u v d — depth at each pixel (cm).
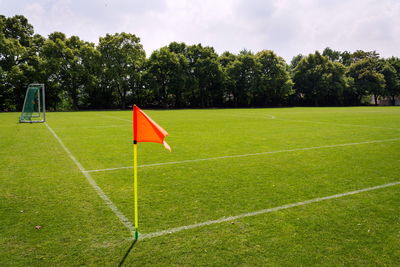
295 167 834
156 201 565
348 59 9262
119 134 1565
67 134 1557
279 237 420
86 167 831
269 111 4272
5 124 2116
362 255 374
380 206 539
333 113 3550
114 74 5366
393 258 368
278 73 6700
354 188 644
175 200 570
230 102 6994
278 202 559
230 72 6550
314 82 7112
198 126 1992
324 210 520
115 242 406
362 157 968
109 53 5438
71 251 382
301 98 7462
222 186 659
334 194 605
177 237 420
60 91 5075
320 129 1777
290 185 666
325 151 1073
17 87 4522
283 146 1177
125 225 459
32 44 4922
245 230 442
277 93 6875
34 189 633
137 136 416
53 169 806
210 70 6259
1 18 4272
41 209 523
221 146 1179
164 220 478
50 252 379
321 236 423
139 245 398
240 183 681
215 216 493
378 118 2652
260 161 912
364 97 8112
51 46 4812
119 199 576
